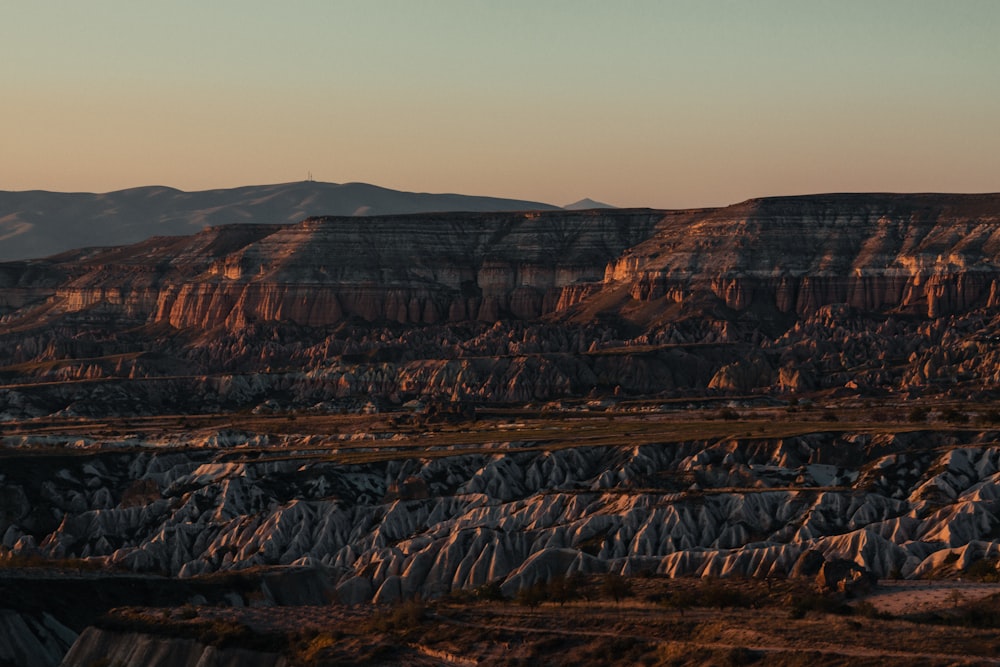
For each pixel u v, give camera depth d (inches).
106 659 6181.1
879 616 5684.1
